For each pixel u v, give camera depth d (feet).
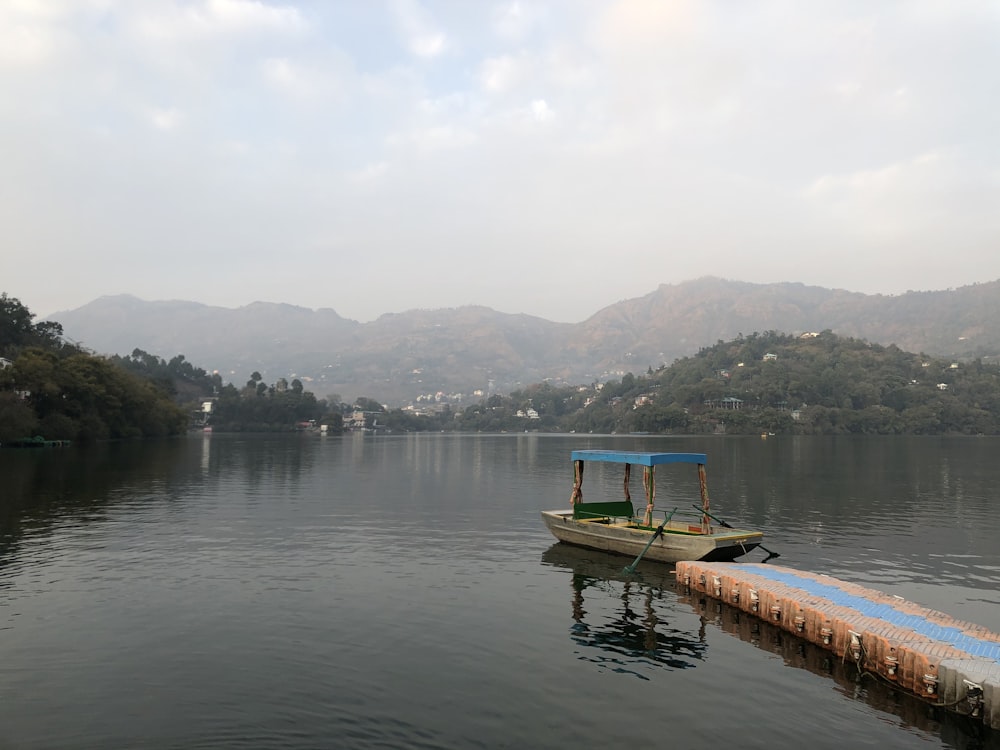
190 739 39.17
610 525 99.19
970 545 103.96
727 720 43.83
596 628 61.87
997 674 44.88
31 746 38.11
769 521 127.75
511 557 92.89
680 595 73.41
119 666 50.34
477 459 346.95
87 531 108.78
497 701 45.55
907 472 243.60
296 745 38.70
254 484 192.54
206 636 57.47
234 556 90.99
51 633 57.72
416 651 54.80
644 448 444.14
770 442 551.59
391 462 312.91
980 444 500.74
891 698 47.67
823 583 68.39
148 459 279.90
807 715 44.91
